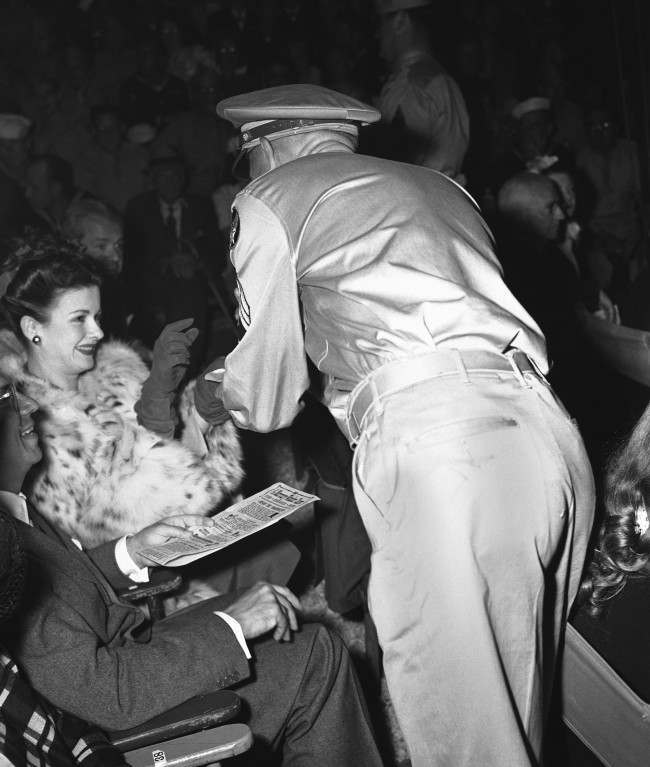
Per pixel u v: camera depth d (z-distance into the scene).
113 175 6.89
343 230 1.99
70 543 2.17
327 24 8.19
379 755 2.21
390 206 2.01
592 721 1.71
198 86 6.99
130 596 2.27
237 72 7.66
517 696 1.90
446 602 1.84
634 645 1.68
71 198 5.43
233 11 8.38
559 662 2.04
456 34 7.96
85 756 1.65
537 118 6.12
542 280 3.98
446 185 2.13
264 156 2.26
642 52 7.06
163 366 2.48
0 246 2.69
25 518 2.07
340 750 2.15
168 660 1.91
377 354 1.94
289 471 3.88
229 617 2.02
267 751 2.12
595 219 6.89
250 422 2.30
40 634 1.84
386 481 1.89
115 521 2.48
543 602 1.92
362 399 1.96
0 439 2.03
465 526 1.82
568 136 7.44
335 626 3.21
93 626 1.97
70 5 7.72
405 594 1.90
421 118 4.73
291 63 7.86
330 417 2.92
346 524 2.87
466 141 4.91
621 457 1.75
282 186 2.08
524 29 8.02
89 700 1.83
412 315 1.90
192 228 5.19
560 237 4.32
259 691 2.11
